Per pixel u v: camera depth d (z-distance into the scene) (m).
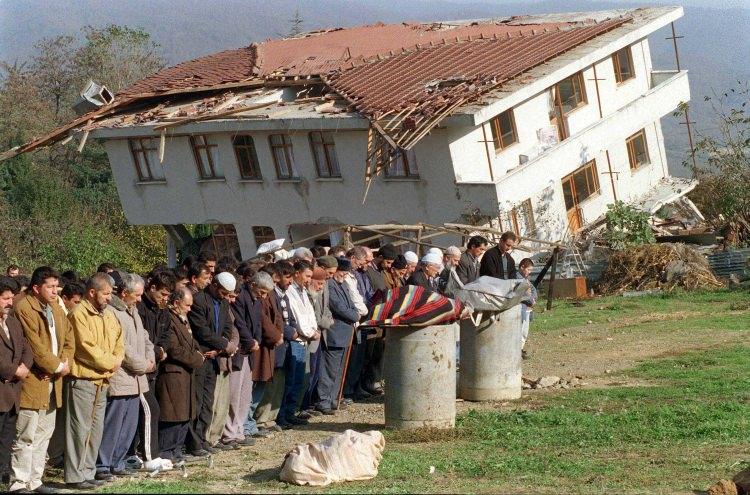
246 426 14.88
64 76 80.50
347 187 40.84
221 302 13.92
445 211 37.97
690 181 44.03
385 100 38.59
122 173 48.28
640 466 12.40
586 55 40.75
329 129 39.28
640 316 27.80
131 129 45.00
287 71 45.22
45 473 13.21
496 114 36.66
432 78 40.06
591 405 16.25
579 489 11.31
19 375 11.58
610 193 42.03
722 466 12.28
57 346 11.98
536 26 47.66
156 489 11.00
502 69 39.41
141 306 13.23
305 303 15.75
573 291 34.72
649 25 44.34
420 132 35.69
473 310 16.81
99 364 12.12
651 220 41.84
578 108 41.81
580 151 40.34
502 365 16.97
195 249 48.16
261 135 42.88
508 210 36.88
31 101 75.00
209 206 45.78
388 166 39.25
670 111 44.91
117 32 80.81
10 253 51.72
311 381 16.55
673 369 19.48
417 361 14.82
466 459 12.84
